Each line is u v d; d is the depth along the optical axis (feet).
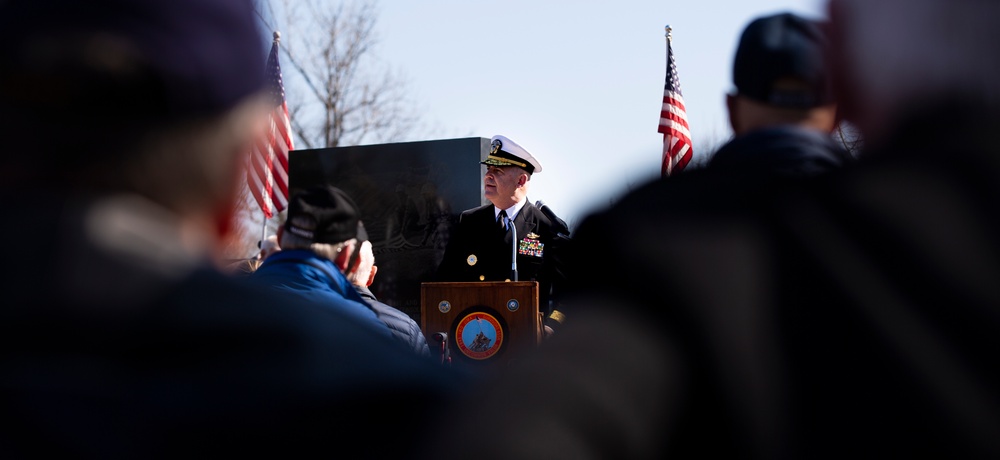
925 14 4.60
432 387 3.84
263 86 3.95
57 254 3.43
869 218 4.37
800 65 5.26
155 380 3.40
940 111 4.57
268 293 3.79
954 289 4.22
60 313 3.37
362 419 3.56
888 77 4.71
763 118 5.36
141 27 3.53
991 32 4.49
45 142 3.53
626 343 4.26
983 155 4.38
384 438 3.58
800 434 4.20
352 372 3.64
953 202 4.32
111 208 3.58
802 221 4.42
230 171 3.90
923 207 4.34
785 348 4.25
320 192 12.69
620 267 4.48
